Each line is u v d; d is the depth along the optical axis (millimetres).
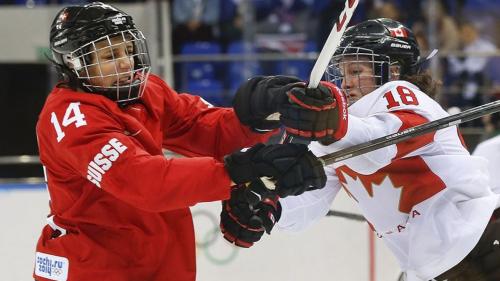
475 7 22609
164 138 8570
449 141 8391
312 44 21844
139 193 6836
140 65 7629
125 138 6969
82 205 7316
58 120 7137
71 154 6984
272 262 16047
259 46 21625
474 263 8344
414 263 8414
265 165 6906
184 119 8516
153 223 7445
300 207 9367
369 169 7809
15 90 18016
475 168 8461
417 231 8297
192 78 20609
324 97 7043
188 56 19531
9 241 15578
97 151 6883
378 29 8508
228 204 7762
